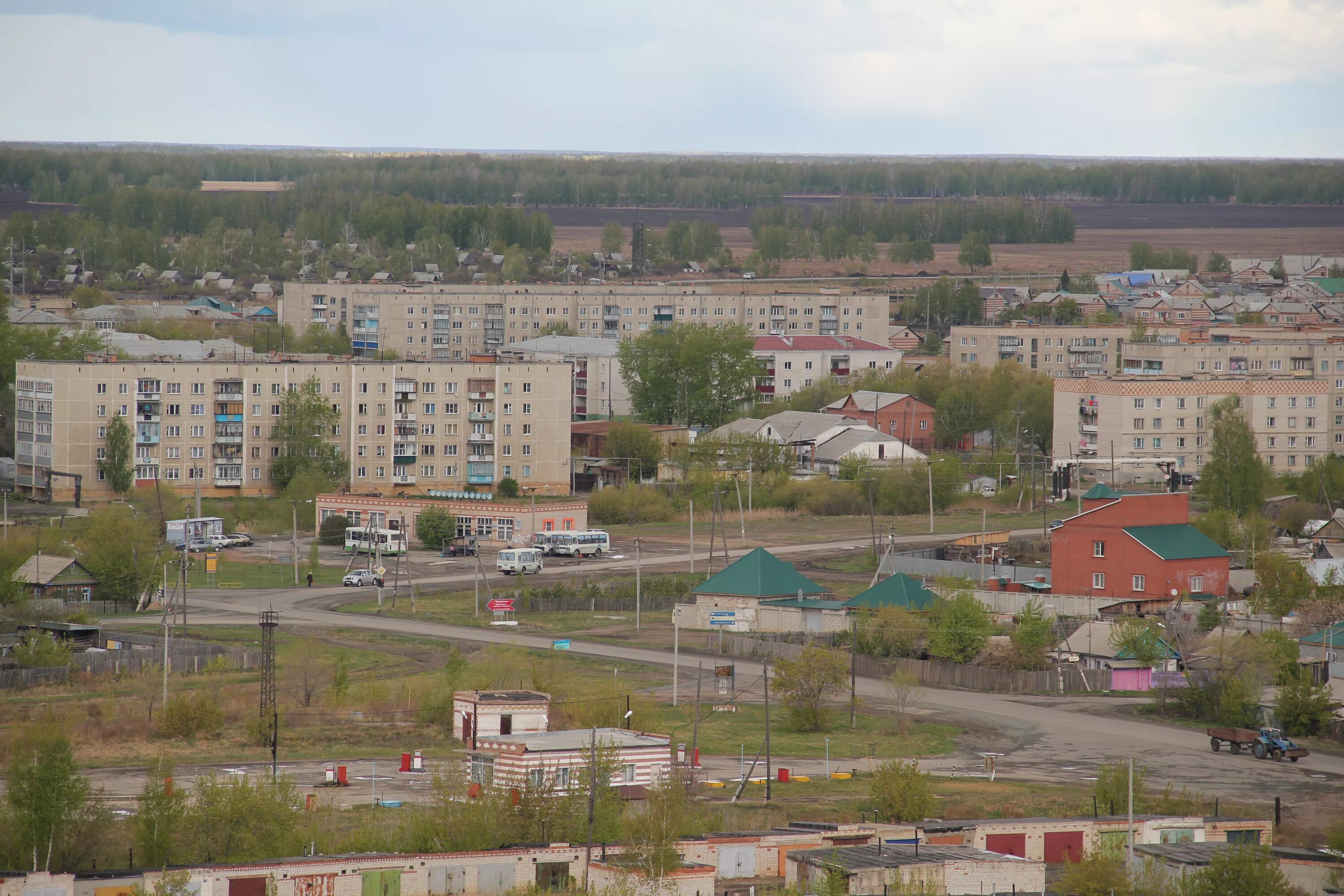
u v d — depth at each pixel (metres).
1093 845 107.94
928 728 152.88
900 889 95.25
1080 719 157.62
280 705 153.75
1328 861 102.88
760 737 148.38
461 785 110.19
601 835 105.94
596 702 143.25
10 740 135.75
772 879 104.06
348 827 110.88
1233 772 137.00
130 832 105.38
